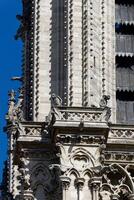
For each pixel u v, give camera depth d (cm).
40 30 12269
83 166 11419
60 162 11425
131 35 12562
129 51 12456
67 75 11950
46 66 12119
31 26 12688
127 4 12712
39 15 12331
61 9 12294
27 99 12681
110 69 12188
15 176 13675
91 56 12050
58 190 11425
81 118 11550
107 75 12131
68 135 11494
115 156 11650
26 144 11675
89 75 11950
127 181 11588
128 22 12588
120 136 11731
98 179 11369
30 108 12156
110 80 12138
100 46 12219
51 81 12044
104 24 12331
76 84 11906
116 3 12688
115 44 12419
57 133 11500
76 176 11375
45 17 12319
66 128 11500
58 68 12062
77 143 11506
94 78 11994
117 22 12575
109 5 12462
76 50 12044
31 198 11469
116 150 11669
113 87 12138
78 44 12075
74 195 11319
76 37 12100
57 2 12338
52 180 11519
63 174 11369
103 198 11481
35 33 12288
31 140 11688
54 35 12212
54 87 12006
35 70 12125
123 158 11662
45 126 11750
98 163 11444
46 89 12031
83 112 11588
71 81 11919
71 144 11494
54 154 11588
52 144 11625
